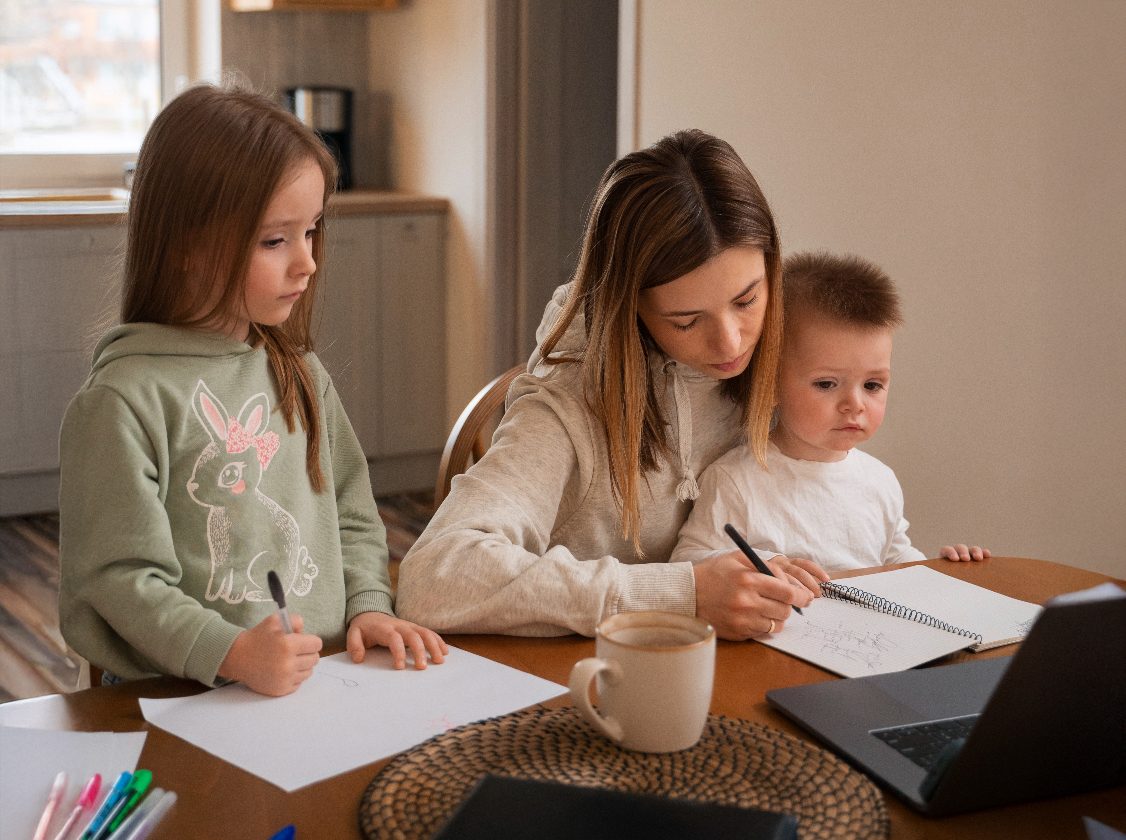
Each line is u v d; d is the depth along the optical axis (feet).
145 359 3.88
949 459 8.16
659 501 4.77
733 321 4.25
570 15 12.54
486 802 2.51
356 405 13.21
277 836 2.56
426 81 13.44
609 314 4.34
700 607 3.84
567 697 3.37
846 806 2.72
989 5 7.48
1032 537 7.66
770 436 5.04
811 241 8.93
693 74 9.77
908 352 8.36
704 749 2.97
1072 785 2.88
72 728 3.15
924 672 3.52
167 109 3.94
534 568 3.87
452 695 3.37
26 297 11.68
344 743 3.08
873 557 5.11
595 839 2.38
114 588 3.58
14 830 2.65
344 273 12.82
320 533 4.30
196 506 3.94
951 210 7.88
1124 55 6.79
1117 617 2.56
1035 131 7.30
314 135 4.07
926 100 7.94
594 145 12.94
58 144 13.88
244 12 13.57
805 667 3.64
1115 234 6.95
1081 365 7.23
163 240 3.92
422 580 3.92
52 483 12.50
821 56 8.63
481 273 12.81
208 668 3.40
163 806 2.72
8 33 13.46
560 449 4.53
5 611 10.04
